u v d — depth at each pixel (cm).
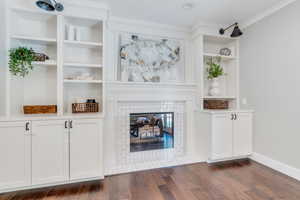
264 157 269
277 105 247
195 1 229
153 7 243
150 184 214
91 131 217
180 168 261
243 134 287
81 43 230
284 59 236
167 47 302
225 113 276
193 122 313
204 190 200
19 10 208
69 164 210
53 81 245
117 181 222
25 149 195
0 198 184
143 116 301
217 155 272
